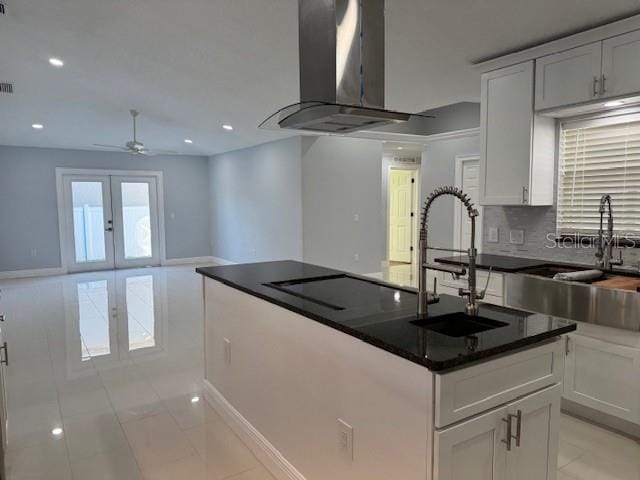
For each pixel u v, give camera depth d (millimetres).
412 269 9047
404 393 1565
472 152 7117
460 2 2607
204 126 7020
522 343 1611
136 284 7527
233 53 3938
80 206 8859
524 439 1699
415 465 1534
